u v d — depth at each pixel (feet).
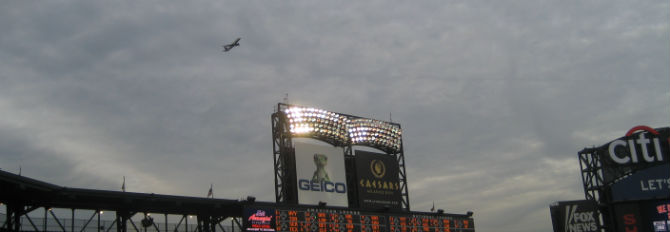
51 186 170.60
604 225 269.44
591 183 274.98
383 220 238.68
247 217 202.90
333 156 248.52
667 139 267.80
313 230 217.97
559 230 272.72
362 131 262.26
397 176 261.85
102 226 189.88
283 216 212.43
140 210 196.24
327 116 252.62
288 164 238.27
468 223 264.93
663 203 257.75
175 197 193.16
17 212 175.52
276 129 243.40
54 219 181.57
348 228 227.40
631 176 265.54
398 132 273.75
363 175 249.34
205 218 213.46
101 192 178.91
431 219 253.03
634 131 274.36
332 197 241.76
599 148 278.05
